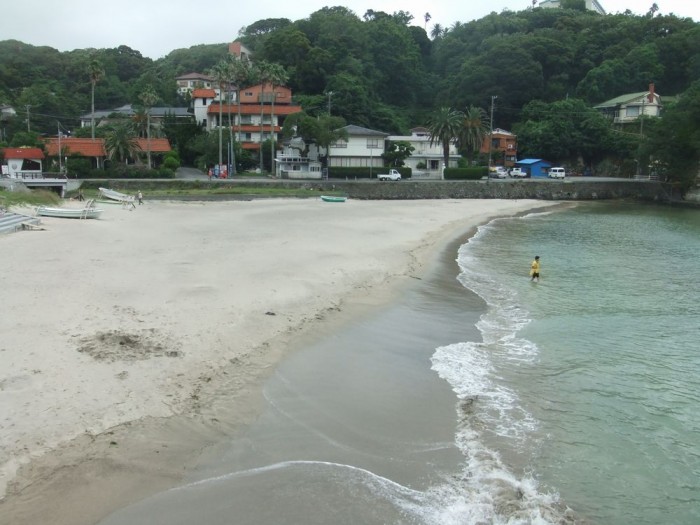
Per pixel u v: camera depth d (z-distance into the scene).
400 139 87.31
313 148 78.94
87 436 8.87
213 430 9.59
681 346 15.54
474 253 30.50
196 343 13.22
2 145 72.69
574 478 8.88
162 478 8.14
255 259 24.08
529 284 23.03
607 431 10.48
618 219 52.41
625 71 108.88
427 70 132.12
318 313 16.69
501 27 132.50
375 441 9.64
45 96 94.06
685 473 9.19
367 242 31.28
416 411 10.87
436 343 15.07
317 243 29.70
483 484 8.48
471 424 10.43
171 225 36.12
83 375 10.89
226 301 16.92
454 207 58.88
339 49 108.06
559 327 16.98
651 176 83.50
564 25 127.50
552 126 96.69
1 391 9.94
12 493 7.44
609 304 20.06
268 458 8.90
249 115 88.94
